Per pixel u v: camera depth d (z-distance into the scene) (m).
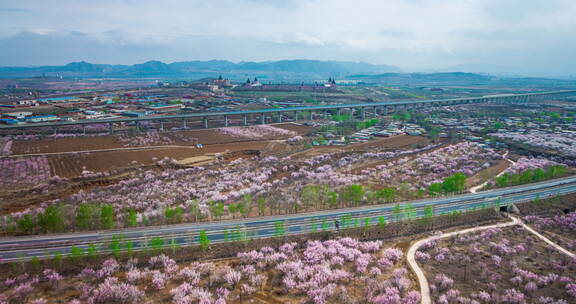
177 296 73.88
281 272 85.56
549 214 126.56
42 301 71.56
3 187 142.88
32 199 133.88
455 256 94.06
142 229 108.38
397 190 146.62
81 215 103.50
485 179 161.88
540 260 93.31
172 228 109.19
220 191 146.75
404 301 73.81
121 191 143.25
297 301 74.44
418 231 109.88
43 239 100.62
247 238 99.38
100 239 101.00
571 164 186.88
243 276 83.50
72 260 88.25
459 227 113.31
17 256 90.69
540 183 157.00
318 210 125.12
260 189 146.25
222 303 71.75
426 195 141.75
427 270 87.19
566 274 86.50
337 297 75.75
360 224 113.00
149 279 81.44
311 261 89.44
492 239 105.12
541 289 80.56
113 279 79.56
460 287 80.44
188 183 153.88
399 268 87.94
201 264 87.69
